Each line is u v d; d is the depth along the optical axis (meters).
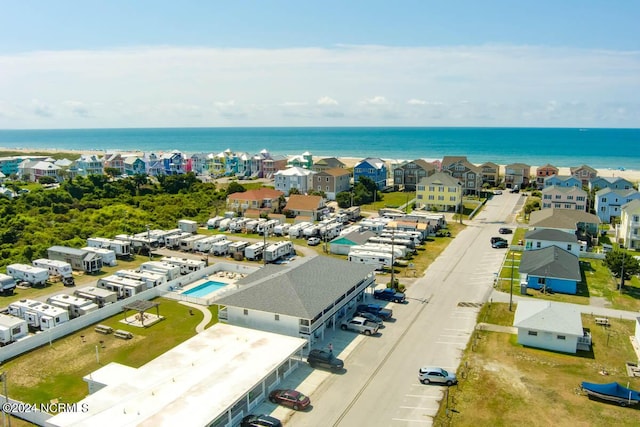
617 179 126.19
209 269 74.50
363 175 151.75
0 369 45.09
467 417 37.12
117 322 55.75
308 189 142.75
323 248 88.56
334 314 52.97
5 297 63.50
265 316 48.97
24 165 175.00
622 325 54.03
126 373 40.59
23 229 93.00
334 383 42.00
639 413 37.62
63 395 40.66
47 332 50.41
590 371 44.00
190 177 147.62
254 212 111.69
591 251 83.56
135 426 31.55
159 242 90.06
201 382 36.91
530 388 41.09
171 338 51.47
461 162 146.00
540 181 153.12
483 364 45.16
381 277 70.94
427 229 95.81
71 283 68.06
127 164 187.25
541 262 67.69
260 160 186.25
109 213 107.38
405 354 47.25
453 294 63.78
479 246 88.12
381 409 38.16
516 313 51.62
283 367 43.16
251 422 35.03
